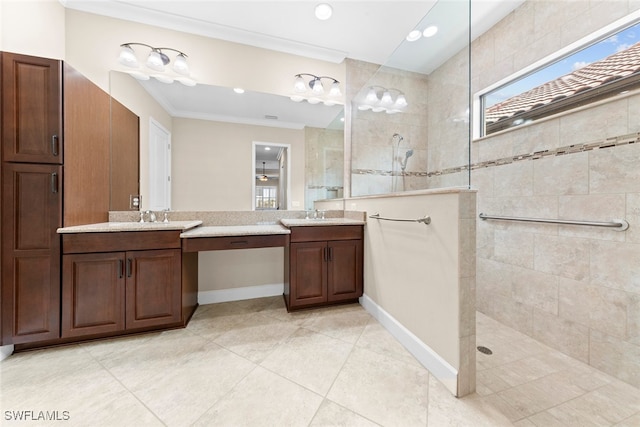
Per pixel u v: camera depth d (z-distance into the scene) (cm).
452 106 195
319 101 271
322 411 114
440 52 201
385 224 196
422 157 222
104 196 211
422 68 220
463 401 121
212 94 241
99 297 168
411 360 153
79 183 179
